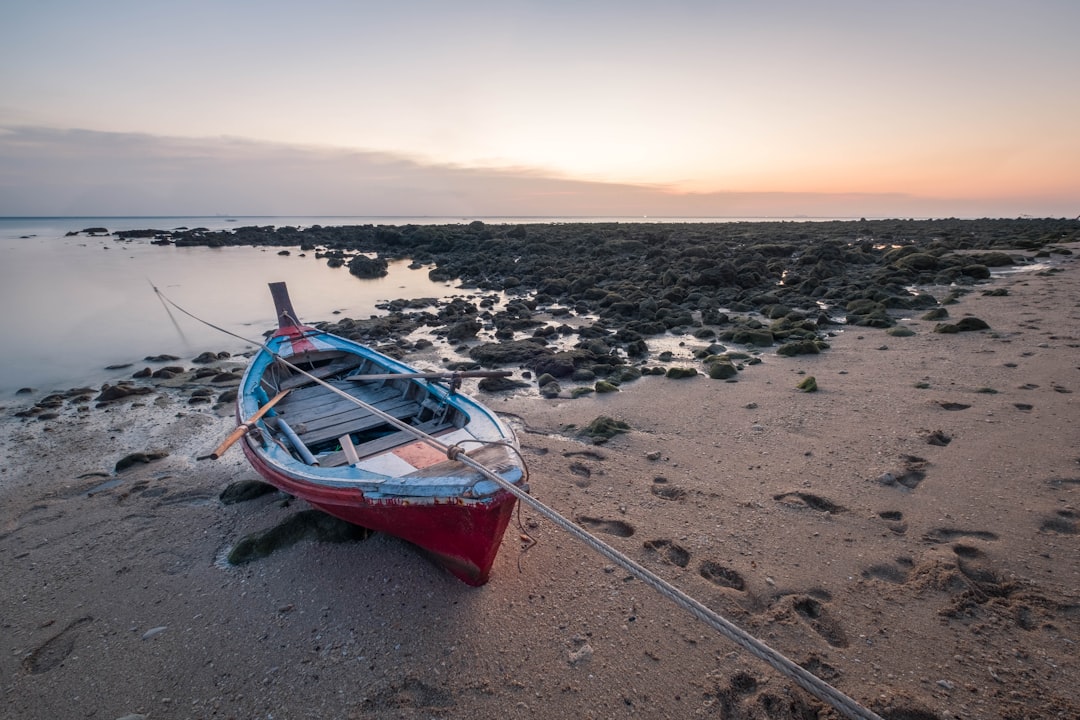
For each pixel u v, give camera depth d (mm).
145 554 6426
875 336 14211
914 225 62781
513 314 19453
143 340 17547
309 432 7336
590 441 8914
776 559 5742
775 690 4270
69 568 6215
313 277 31328
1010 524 5910
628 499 7047
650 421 9602
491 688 4434
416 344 15531
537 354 13719
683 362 13281
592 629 4965
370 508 5238
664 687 4375
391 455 6086
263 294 25625
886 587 5227
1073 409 8500
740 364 12555
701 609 3385
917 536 5910
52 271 33531
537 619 5105
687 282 22750
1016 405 8852
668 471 7758
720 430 9031
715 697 4266
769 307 18531
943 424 8461
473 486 4805
